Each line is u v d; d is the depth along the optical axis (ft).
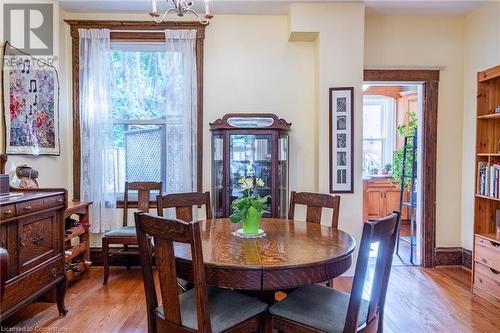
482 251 9.98
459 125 13.14
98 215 12.47
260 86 12.82
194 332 5.25
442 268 12.89
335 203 8.69
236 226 8.29
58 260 8.52
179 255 5.91
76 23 12.40
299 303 6.02
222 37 12.71
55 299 9.12
